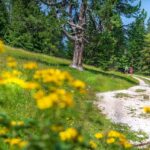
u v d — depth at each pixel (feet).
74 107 12.28
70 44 266.77
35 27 126.21
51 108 11.56
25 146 11.35
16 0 127.65
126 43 147.95
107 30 133.39
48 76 11.64
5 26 229.66
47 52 231.50
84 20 136.36
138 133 54.34
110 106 74.13
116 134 18.42
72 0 133.28
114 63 147.23
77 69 132.98
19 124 13.96
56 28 121.70
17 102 40.86
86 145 12.05
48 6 126.93
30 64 13.29
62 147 11.17
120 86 119.34
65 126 38.63
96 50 142.61
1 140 26.11
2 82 12.50
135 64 339.57
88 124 45.62
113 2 134.31
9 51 137.90
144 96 99.40
